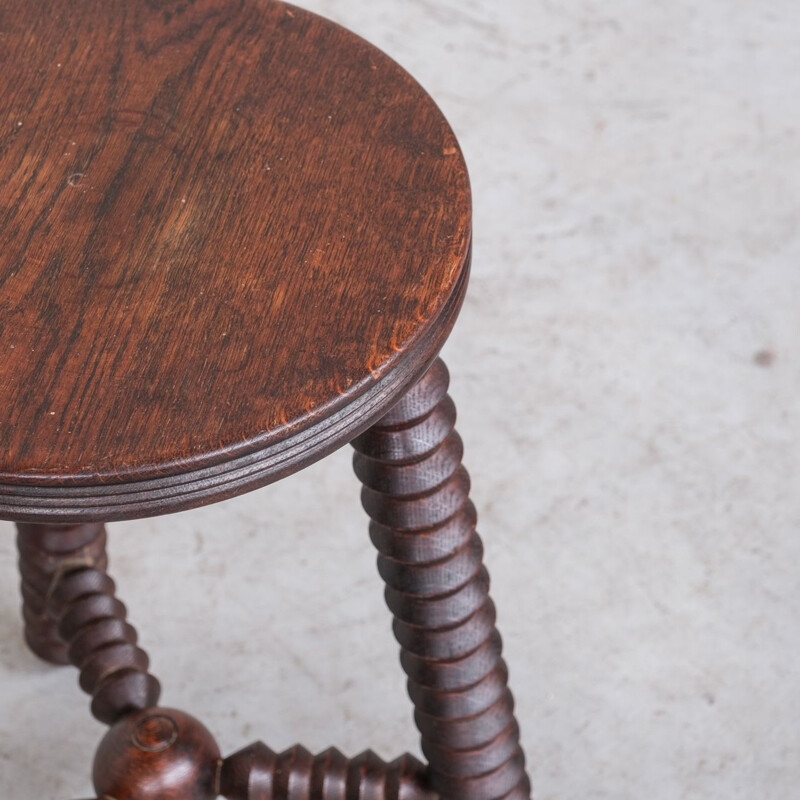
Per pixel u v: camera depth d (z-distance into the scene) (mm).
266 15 1302
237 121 1249
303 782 1349
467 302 1776
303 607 1581
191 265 1185
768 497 1650
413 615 1312
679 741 1516
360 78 1271
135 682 1397
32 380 1140
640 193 1873
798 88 1982
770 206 1864
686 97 1967
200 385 1141
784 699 1537
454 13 2082
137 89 1262
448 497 1287
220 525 1627
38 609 1484
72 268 1182
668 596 1591
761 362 1739
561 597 1588
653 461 1670
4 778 1491
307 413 1134
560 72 1999
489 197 1866
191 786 1344
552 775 1497
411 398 1249
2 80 1265
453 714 1332
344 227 1202
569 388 1718
